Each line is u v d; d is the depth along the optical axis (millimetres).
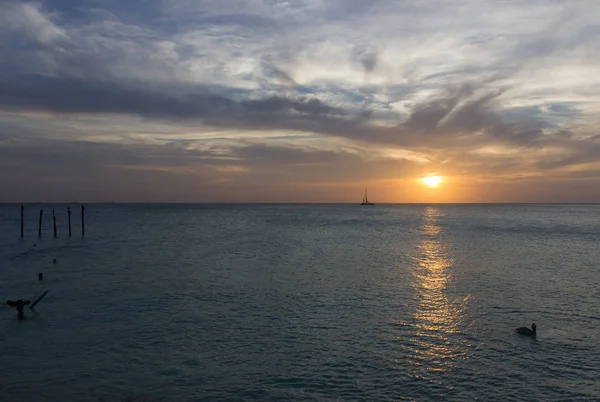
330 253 58125
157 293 34219
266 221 134625
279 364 20703
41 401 17500
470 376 19469
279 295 33562
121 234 85875
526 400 17531
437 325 26172
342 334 24578
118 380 19203
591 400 17500
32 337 24297
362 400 17547
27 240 73250
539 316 28031
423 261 50938
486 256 55125
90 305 30719
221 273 42938
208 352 22094
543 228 104000
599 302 31469
